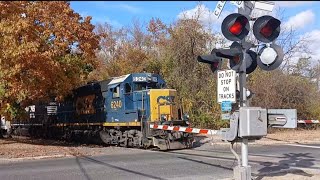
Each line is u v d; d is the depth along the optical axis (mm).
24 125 39000
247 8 9359
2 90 20844
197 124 28859
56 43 20688
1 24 18656
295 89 31516
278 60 9117
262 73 31094
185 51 32219
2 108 23250
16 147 21062
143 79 22125
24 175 12148
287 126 9078
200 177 11211
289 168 12555
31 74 20125
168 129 18734
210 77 31500
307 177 10273
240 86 9383
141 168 13281
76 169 13242
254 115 8992
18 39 19047
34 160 16391
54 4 20312
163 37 39156
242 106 9312
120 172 12422
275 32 9156
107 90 24234
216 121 28781
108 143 24312
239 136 9094
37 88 21062
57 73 21531
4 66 19203
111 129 23844
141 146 20891
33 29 19297
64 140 31250
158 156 17109
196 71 31859
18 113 25500
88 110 26859
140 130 21125
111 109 23656
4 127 40500
